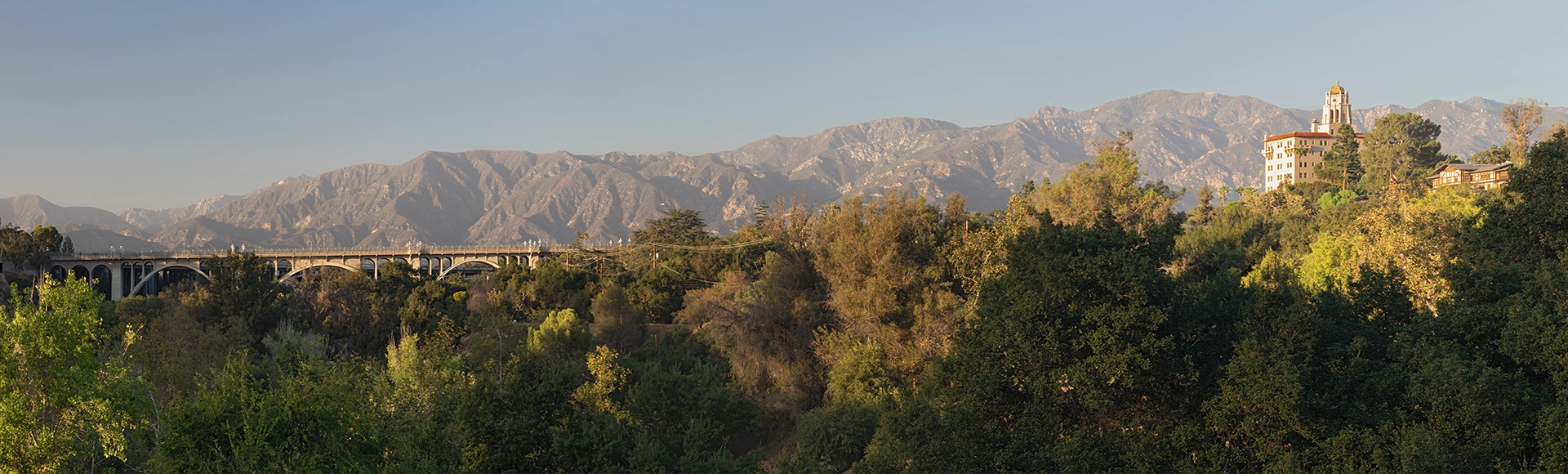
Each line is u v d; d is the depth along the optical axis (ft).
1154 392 104.68
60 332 93.91
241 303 273.75
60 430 97.66
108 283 635.66
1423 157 505.25
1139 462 96.27
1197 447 97.76
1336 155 524.52
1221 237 315.99
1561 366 91.40
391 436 90.74
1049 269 107.04
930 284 209.56
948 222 236.84
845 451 160.97
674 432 165.68
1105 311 102.06
